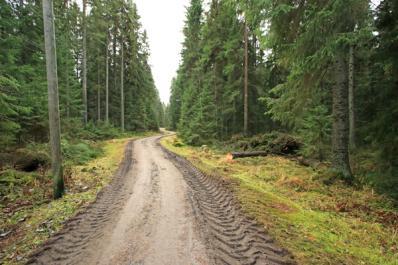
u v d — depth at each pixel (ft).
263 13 24.45
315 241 15.98
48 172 36.01
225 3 28.17
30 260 14.19
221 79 78.79
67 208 22.85
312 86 30.07
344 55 24.38
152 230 17.63
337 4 19.90
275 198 25.04
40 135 50.62
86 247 15.44
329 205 23.02
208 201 24.09
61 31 71.36
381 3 22.25
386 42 22.35
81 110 85.56
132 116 140.15
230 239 15.99
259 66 72.02
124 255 14.34
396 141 23.50
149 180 33.50
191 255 14.12
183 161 49.24
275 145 53.06
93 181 33.12
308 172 34.96
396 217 20.17
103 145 76.28
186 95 99.76
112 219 19.89
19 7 52.85
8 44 41.63
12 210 23.77
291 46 25.70
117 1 107.34
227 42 68.39
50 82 26.63
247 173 37.42
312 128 45.98
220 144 70.18
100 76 124.88
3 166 34.60
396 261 14.23
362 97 52.03
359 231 18.21
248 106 75.41
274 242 15.53
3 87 31.71
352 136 49.83
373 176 26.25
